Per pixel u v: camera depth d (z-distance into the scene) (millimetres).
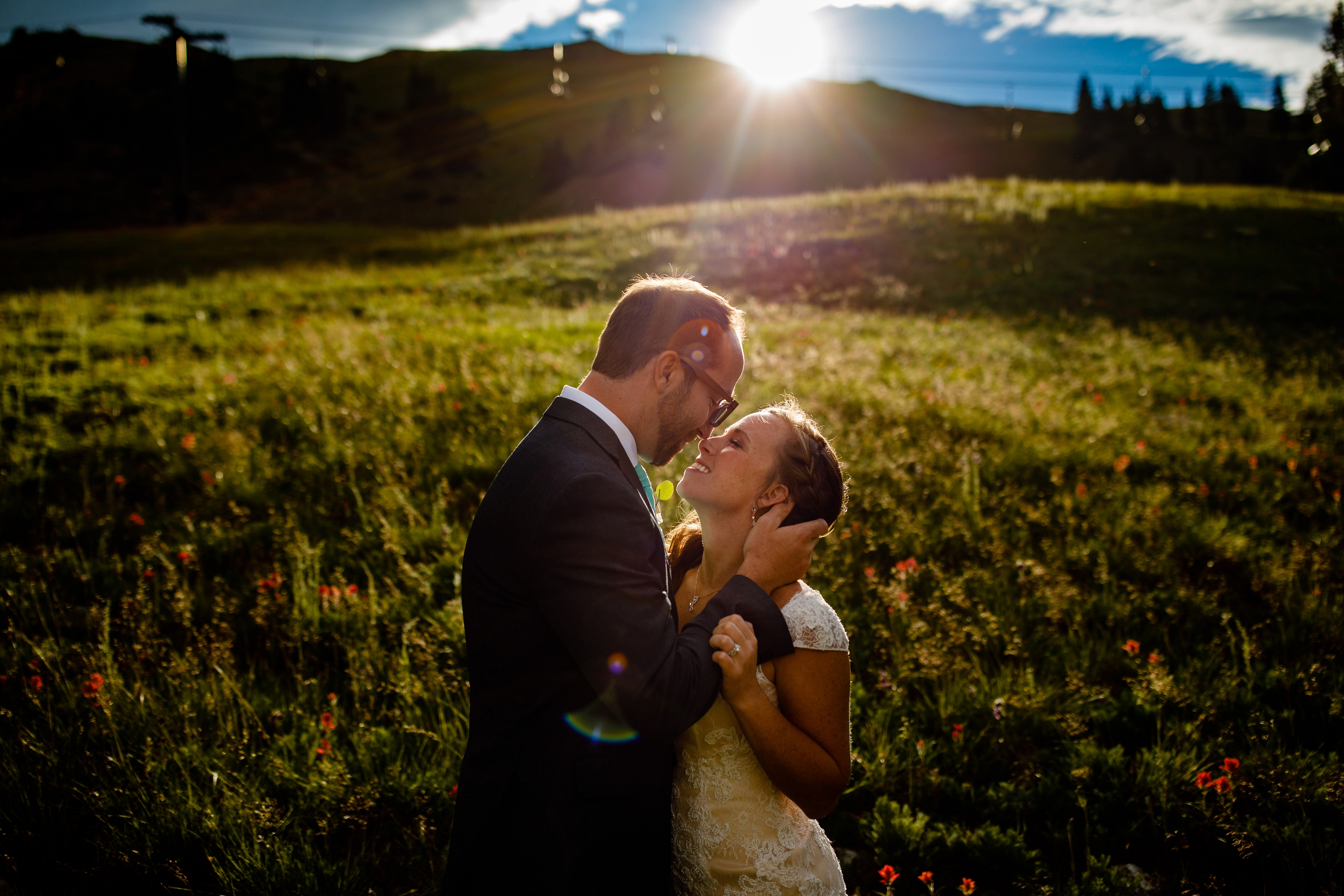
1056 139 104500
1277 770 2822
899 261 17312
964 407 7148
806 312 13328
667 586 1604
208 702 3020
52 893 2389
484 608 1540
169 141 74875
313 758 2807
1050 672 3562
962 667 3402
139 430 6086
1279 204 20828
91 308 11719
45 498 5109
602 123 101125
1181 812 2732
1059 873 2619
